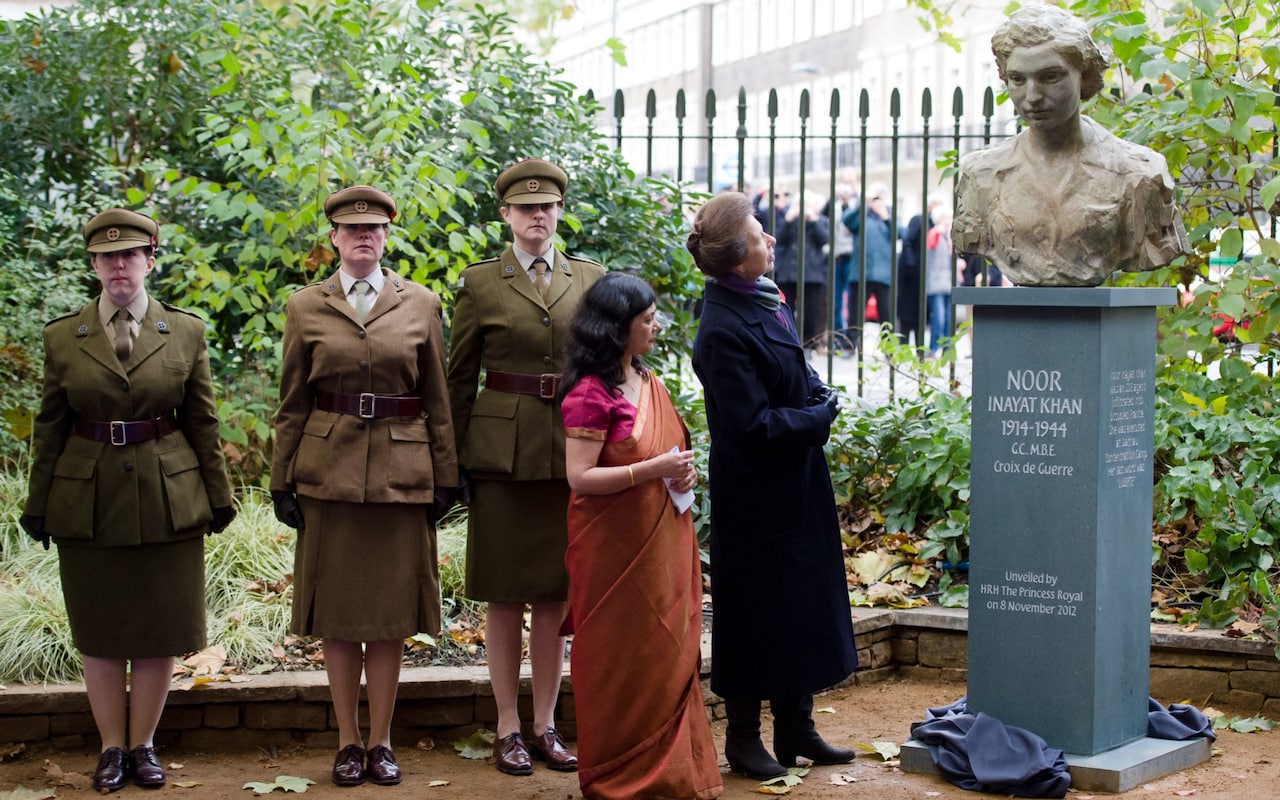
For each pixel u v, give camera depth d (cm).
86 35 826
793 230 1432
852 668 480
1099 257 452
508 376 498
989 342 468
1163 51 627
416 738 522
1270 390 683
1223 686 555
